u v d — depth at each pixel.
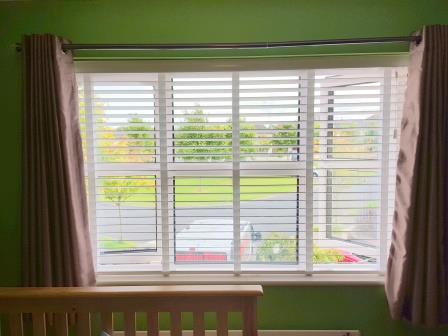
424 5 1.71
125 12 1.75
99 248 1.88
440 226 1.59
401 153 1.66
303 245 1.87
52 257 1.67
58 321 1.39
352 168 1.82
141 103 1.84
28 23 1.75
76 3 1.74
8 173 1.80
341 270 1.86
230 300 1.35
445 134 1.59
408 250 1.60
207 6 1.74
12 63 1.76
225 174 1.86
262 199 1.86
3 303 1.36
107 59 1.75
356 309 1.82
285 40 1.74
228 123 1.82
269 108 1.81
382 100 1.78
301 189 1.85
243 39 1.75
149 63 1.75
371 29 1.73
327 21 1.73
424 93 1.56
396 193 1.68
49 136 1.63
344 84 1.80
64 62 1.66
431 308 1.59
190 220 1.87
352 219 1.86
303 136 1.82
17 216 1.81
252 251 1.88
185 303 1.36
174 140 1.84
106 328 1.38
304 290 1.83
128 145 1.85
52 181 1.63
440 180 1.58
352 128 1.80
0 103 1.77
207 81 1.78
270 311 1.84
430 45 1.55
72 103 1.70
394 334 1.82
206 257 1.89
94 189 1.85
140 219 1.88
